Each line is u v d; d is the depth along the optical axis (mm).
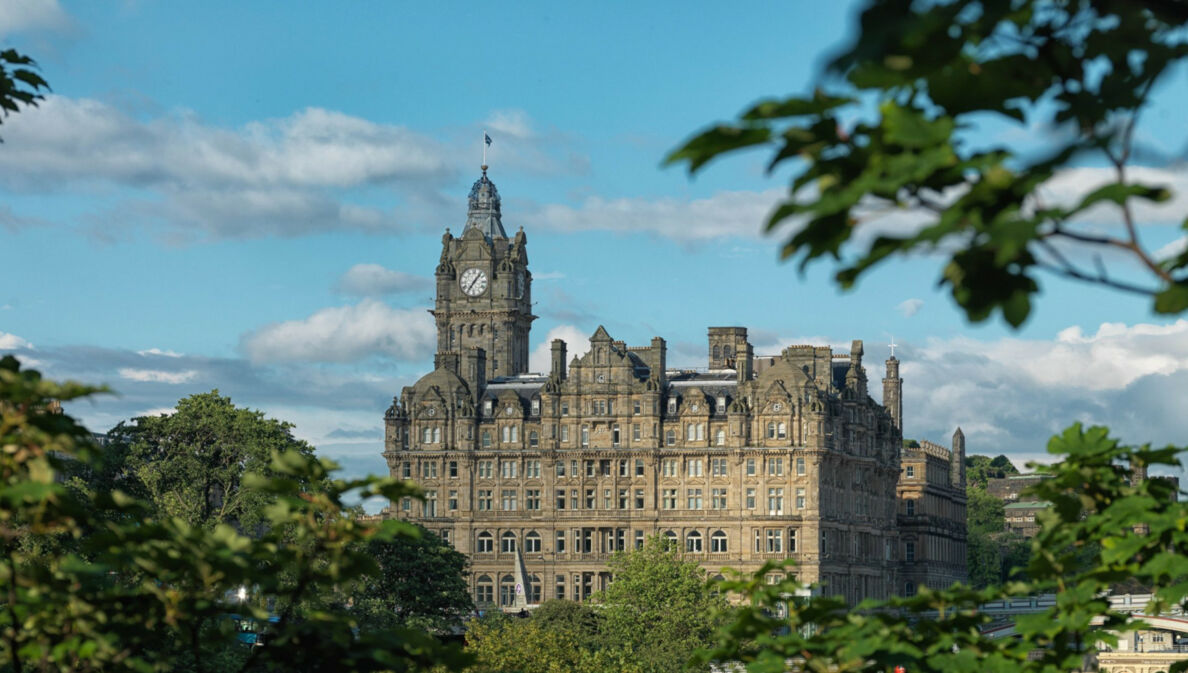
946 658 22344
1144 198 13188
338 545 22797
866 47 12539
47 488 20328
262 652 22875
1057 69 14062
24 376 21875
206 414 146625
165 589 23375
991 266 13828
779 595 25328
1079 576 22438
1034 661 22812
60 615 21969
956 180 13883
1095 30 14094
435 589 144625
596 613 169875
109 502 22141
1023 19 13781
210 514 148000
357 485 22766
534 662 132125
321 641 22797
